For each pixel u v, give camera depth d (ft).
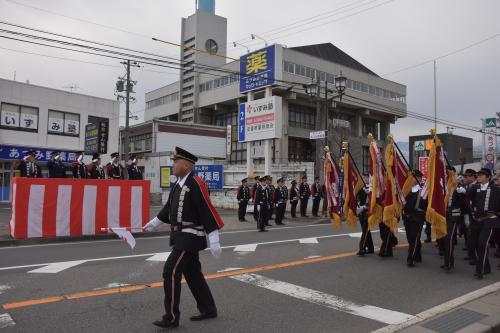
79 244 35.94
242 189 60.64
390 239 31.48
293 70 173.37
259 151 82.94
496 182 26.61
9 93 99.45
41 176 45.32
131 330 15.39
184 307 18.22
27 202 36.27
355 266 27.94
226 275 24.35
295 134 181.37
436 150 26.91
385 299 20.27
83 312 17.33
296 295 20.56
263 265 27.48
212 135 149.48
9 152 98.12
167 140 139.85
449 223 27.58
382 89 211.82
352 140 183.32
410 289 22.29
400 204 28.89
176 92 232.12
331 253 32.81
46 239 36.78
